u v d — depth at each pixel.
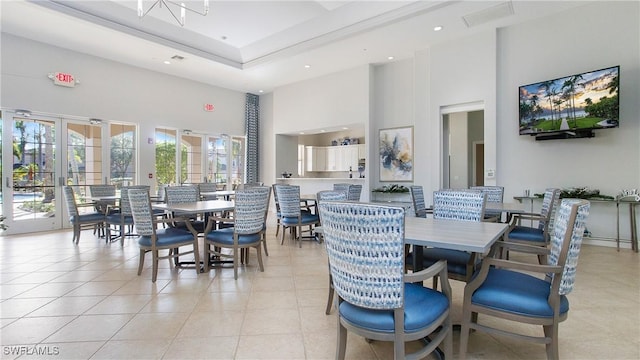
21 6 4.58
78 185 6.53
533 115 4.98
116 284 3.12
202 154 8.70
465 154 8.54
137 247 4.74
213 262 3.83
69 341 2.05
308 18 5.69
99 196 5.74
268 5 5.23
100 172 6.81
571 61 4.86
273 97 9.34
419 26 5.31
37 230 6.02
